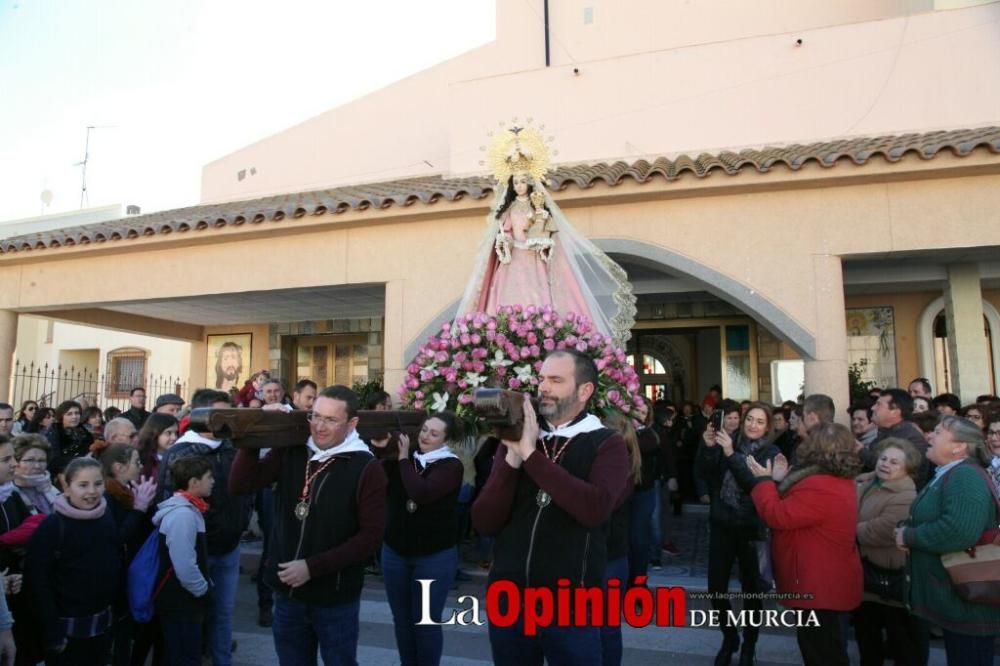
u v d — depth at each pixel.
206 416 2.79
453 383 4.62
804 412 5.17
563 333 4.65
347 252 9.20
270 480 3.60
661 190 7.88
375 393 7.44
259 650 5.47
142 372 17.39
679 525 10.39
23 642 4.04
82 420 8.72
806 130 11.06
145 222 11.75
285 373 13.80
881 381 10.51
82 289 10.46
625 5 14.38
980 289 8.98
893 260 8.51
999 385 9.97
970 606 3.63
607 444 2.78
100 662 4.04
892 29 10.96
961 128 10.48
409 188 10.62
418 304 8.79
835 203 7.71
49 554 3.84
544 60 14.77
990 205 7.34
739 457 4.61
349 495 3.41
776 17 13.58
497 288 5.60
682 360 13.16
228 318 13.45
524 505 2.79
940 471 3.83
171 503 4.13
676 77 11.73
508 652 2.78
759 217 7.88
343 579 3.41
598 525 2.68
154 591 4.05
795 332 7.61
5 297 10.87
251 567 8.12
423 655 4.20
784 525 3.86
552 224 5.72
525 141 5.73
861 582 3.90
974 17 10.70
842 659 3.83
